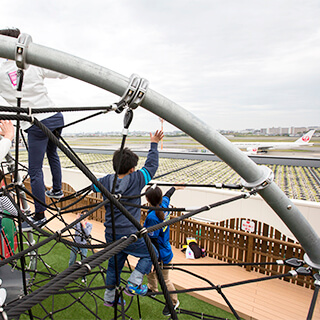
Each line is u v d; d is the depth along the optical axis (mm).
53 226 7949
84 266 953
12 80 1997
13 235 4918
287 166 20812
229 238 6133
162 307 4438
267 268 5672
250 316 4379
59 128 2264
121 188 1933
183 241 6852
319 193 11734
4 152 1440
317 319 4387
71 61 1039
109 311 4309
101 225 8133
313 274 1991
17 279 2412
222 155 1357
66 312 4277
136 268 2160
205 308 4617
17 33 1690
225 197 6398
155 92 1165
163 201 3414
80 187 8891
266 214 5719
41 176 2459
